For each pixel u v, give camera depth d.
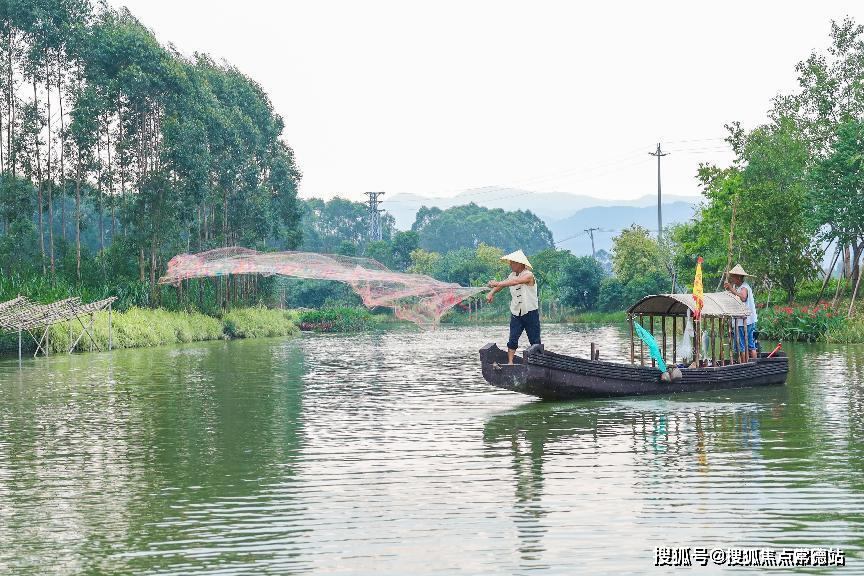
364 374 28.09
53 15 49.38
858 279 40.72
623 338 51.38
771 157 50.47
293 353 39.66
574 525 9.84
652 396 19.98
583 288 96.12
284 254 26.73
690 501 10.72
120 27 52.38
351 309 76.62
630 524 9.84
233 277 65.81
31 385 24.88
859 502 10.61
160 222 53.12
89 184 55.09
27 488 11.89
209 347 45.19
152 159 55.28
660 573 8.38
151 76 51.62
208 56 68.06
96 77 51.25
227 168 61.69
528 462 13.12
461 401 20.39
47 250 61.88
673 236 66.25
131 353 39.78
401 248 129.50
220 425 17.14
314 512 10.53
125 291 51.22
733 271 22.33
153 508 10.82
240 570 8.60
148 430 16.59
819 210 43.88
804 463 12.77
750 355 22.44
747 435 15.09
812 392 20.53
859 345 36.00
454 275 106.56
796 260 43.50
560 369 18.86
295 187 76.81
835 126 50.12
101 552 9.17
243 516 10.41
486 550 9.05
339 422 17.34
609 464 12.88
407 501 10.96
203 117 57.94
